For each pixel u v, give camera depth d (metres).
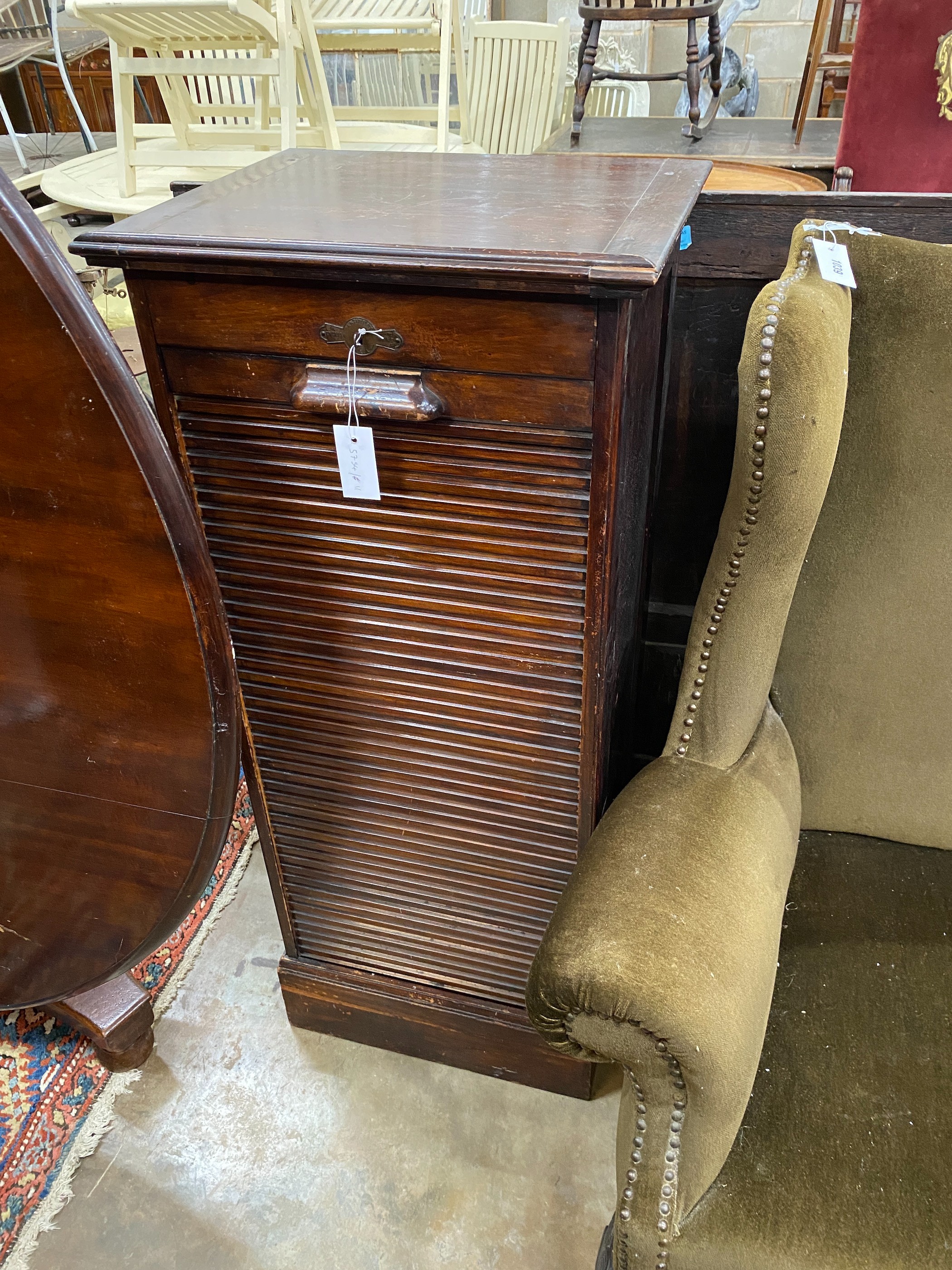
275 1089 1.26
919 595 0.95
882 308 0.91
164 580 0.77
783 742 1.00
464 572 0.89
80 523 0.76
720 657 0.91
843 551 0.97
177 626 0.79
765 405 0.79
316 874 1.19
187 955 1.42
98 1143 1.20
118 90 1.69
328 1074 1.28
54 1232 1.12
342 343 0.79
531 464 0.81
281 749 1.10
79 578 0.80
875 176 1.72
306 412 0.84
